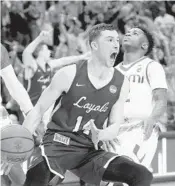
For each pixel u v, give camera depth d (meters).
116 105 3.64
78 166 3.65
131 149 4.75
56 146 3.59
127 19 9.66
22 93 3.99
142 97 4.80
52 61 7.43
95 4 9.67
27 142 3.53
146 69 4.84
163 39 9.62
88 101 3.53
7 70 3.97
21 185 4.26
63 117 3.58
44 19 9.09
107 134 3.58
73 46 8.87
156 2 10.47
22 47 8.60
